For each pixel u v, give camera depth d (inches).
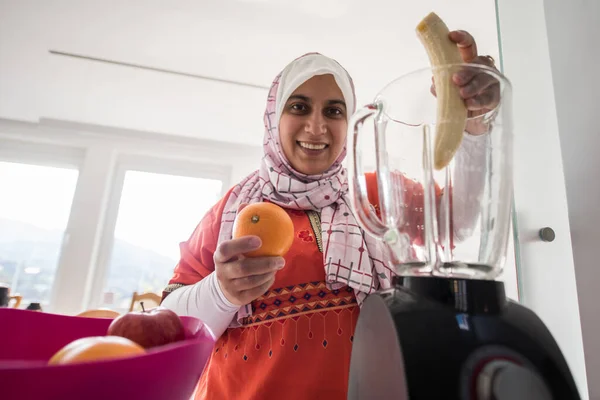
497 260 13.7
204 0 59.9
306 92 27.6
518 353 10.4
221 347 23.0
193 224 110.1
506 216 14.0
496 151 14.2
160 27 66.4
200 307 20.9
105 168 104.6
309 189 27.3
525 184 21.4
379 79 76.7
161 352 8.7
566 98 20.5
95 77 82.3
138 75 80.7
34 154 105.7
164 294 25.3
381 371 11.5
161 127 104.0
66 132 103.4
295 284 22.3
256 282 18.5
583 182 18.9
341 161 29.8
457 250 13.5
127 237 105.8
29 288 98.3
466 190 14.0
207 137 108.4
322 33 65.0
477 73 13.4
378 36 64.7
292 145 27.7
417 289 12.2
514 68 22.9
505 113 14.1
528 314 11.9
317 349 20.5
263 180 29.3
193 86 83.7
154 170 110.7
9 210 102.5
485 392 9.6
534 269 20.1
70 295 95.6
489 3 47.6
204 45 70.4
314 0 58.3
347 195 27.4
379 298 12.9
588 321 17.9
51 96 90.8
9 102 94.1
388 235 14.1
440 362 10.1
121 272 103.6
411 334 10.8
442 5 51.3
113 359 7.8
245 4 60.1
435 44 14.3
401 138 15.1
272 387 19.9
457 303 11.5
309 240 24.2
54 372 7.2
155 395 8.9
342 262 22.1
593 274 18.0
